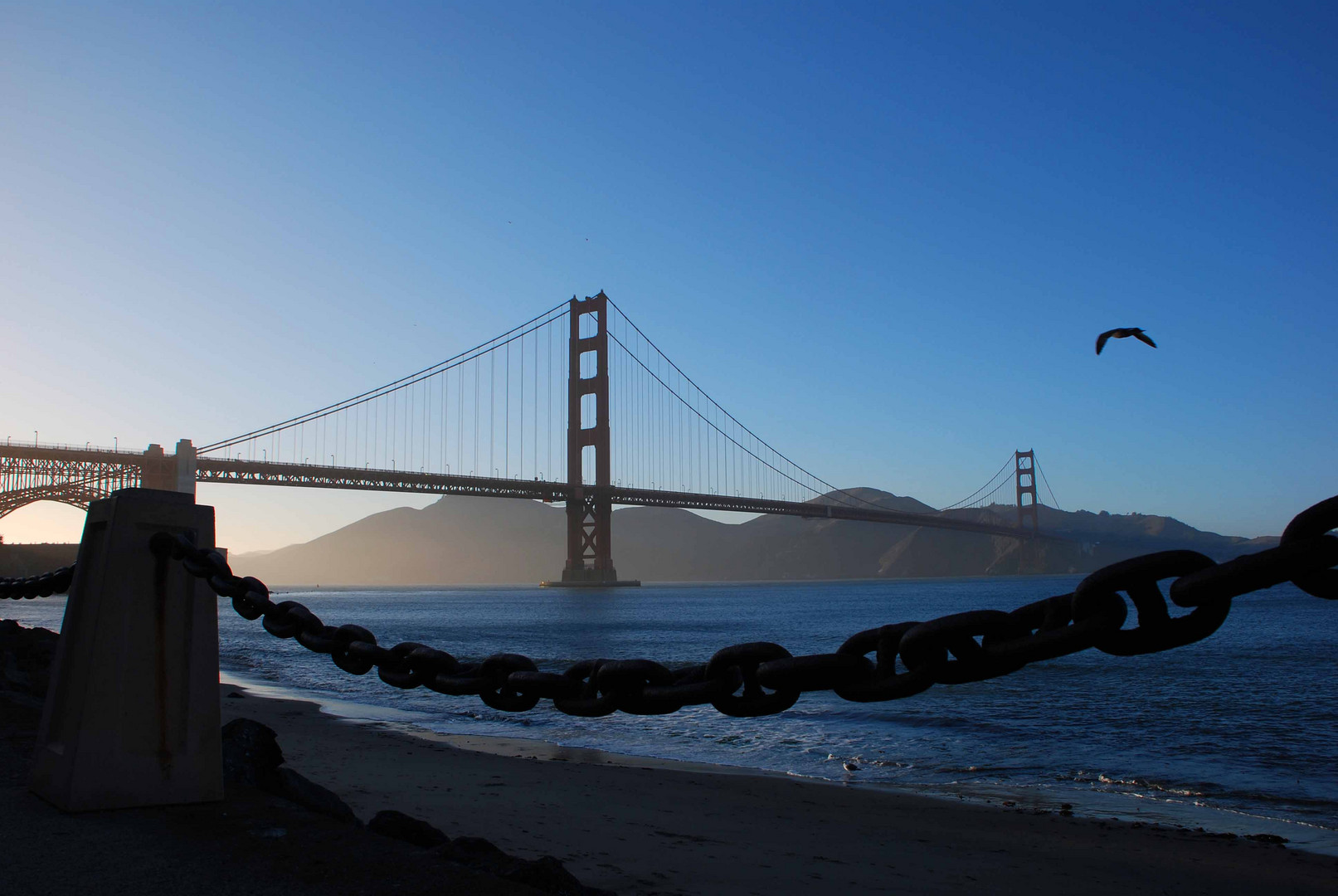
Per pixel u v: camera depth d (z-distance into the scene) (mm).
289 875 1938
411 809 7309
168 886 1885
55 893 1851
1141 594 1200
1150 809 9320
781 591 158875
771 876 6055
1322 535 1076
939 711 16703
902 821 8352
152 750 2533
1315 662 26953
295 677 23578
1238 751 12945
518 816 7355
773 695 1557
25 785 2834
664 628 51500
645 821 7551
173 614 2633
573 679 1819
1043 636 1269
